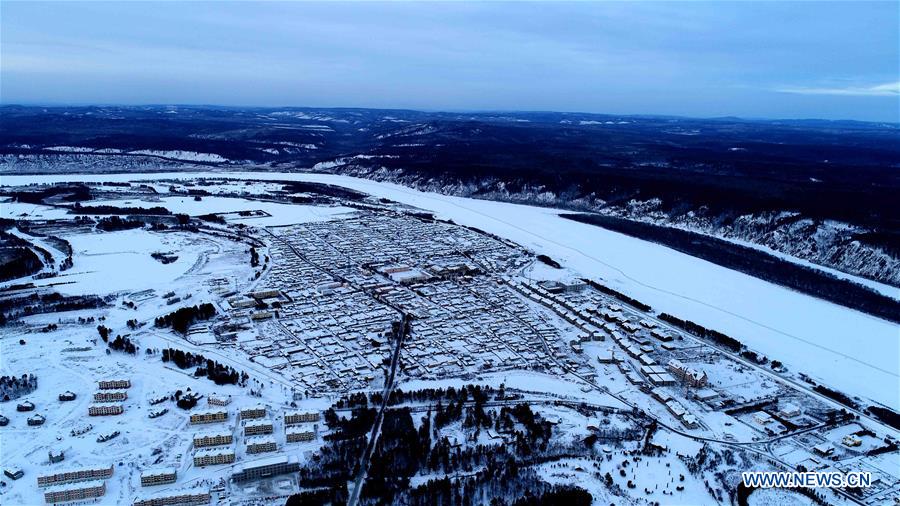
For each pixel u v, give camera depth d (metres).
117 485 164.38
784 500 167.88
